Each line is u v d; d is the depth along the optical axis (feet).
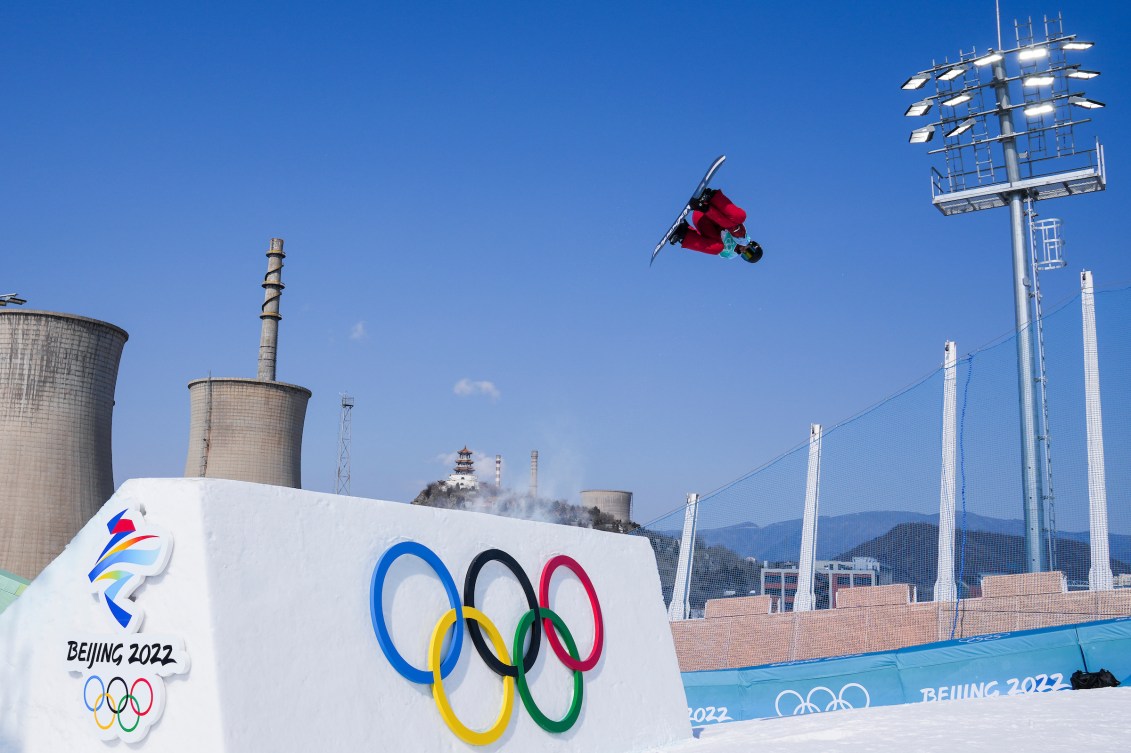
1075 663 30.07
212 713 12.82
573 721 19.25
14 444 163.53
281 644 14.02
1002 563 38.17
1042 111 67.56
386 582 16.17
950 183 71.56
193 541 13.70
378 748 14.75
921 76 71.92
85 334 171.83
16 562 159.43
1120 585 35.60
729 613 42.78
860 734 20.22
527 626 18.84
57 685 14.58
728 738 22.06
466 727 16.56
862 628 39.42
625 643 22.09
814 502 42.32
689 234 27.27
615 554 23.18
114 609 14.17
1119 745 17.25
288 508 15.10
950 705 25.64
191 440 225.35
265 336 257.75
